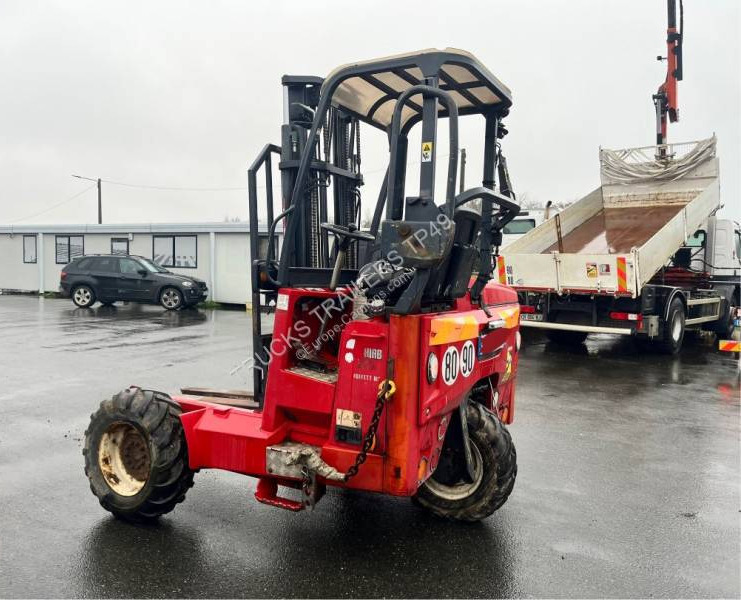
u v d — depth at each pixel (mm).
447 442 4316
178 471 4023
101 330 14125
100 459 4230
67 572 3527
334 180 4453
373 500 4656
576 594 3434
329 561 3719
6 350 11055
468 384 4090
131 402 4105
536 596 3404
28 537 3943
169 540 3938
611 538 4129
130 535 3994
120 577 3484
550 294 11602
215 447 3914
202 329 14453
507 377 5102
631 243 12062
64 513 4305
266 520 4250
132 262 19422
